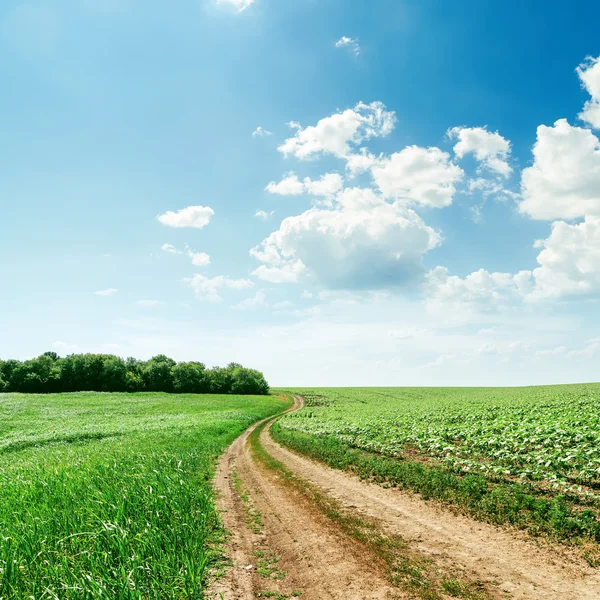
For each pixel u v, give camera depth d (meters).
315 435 27.50
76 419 46.78
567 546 7.66
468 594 6.17
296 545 8.61
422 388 129.50
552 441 15.33
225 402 71.88
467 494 11.07
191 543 7.43
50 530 7.06
